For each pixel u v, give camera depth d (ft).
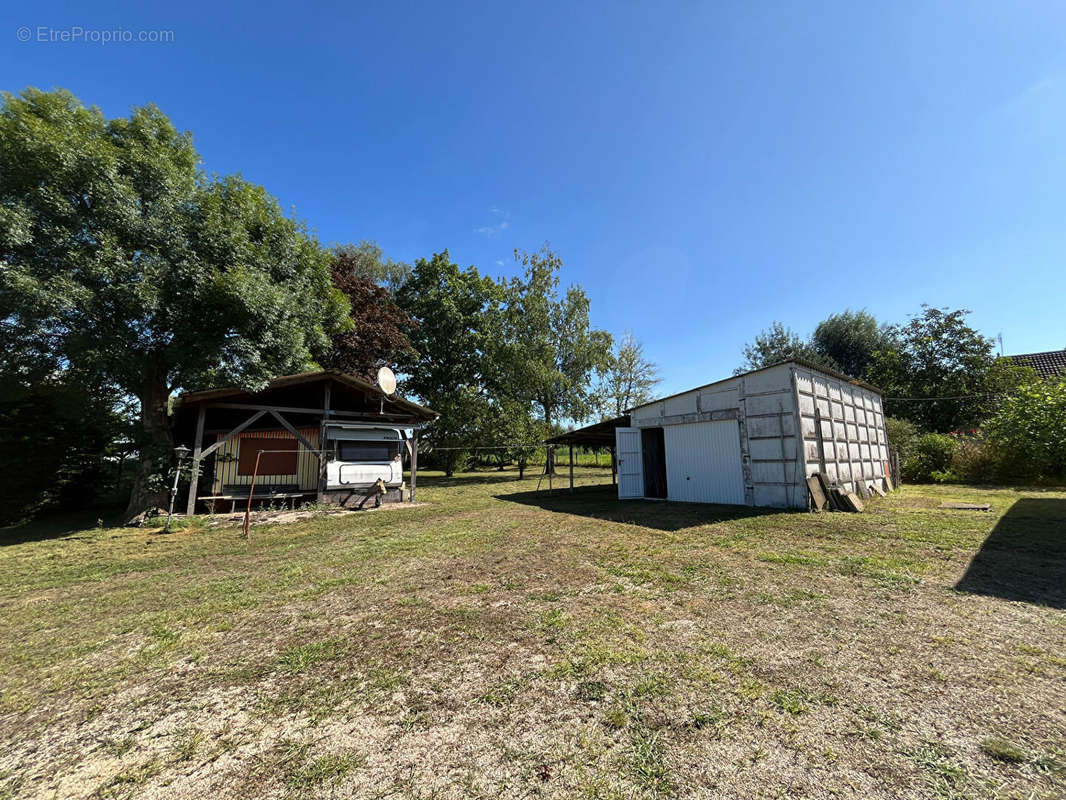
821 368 34.22
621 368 99.09
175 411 37.47
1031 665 8.93
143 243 27.58
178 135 33.09
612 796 5.81
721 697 8.09
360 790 6.09
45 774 6.63
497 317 86.63
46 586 16.53
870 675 8.72
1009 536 20.03
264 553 21.57
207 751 7.07
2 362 27.14
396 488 42.39
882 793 5.67
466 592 14.75
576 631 11.27
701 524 25.90
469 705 8.13
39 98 26.40
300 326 37.99
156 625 12.54
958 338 66.18
